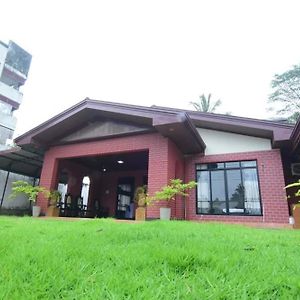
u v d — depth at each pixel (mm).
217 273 1840
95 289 1551
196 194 9547
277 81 26297
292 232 4430
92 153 9734
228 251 2463
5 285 1564
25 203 14711
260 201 8586
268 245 2979
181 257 2119
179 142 9016
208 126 9805
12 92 24719
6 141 22094
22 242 2732
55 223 4926
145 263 2059
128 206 14305
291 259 2303
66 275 1762
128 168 14664
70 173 13047
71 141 10234
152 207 7926
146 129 8836
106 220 5441
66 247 2512
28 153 11609
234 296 1486
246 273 1869
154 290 1546
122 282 1653
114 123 9617
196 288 1588
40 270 1845
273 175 8625
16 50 25984
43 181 10281
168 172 8195
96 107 9164
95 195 14805
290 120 23703
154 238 3127
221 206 9125
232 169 9367
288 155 9453
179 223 4922
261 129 8477
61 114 9773
